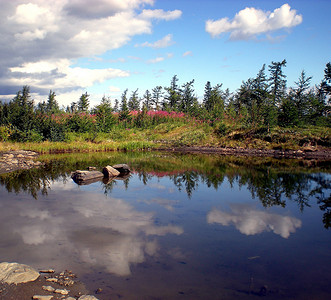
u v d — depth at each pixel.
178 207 7.21
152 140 32.44
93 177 11.55
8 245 4.62
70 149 25.14
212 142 29.53
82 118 32.38
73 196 8.25
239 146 27.39
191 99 52.22
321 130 27.02
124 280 3.59
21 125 26.75
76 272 3.78
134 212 6.68
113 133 32.41
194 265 4.04
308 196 8.62
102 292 3.30
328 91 35.72
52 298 3.14
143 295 3.25
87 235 5.12
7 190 9.00
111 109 34.69
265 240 5.07
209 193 8.93
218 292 3.36
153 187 9.83
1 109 28.81
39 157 20.11
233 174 13.04
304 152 24.12
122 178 11.76
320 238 5.20
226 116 37.53
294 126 29.50
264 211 6.96
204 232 5.41
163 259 4.21
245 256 4.39
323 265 4.13
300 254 4.50
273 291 3.40
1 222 5.80
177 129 35.41
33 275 3.61
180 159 19.89
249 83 39.50
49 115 32.31
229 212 6.84
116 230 5.40
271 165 16.64
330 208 7.27
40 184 10.08
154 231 5.41
